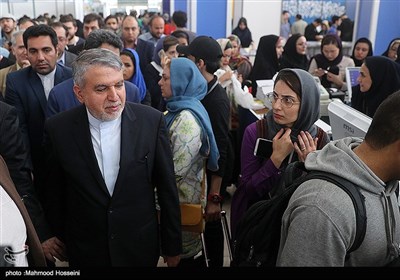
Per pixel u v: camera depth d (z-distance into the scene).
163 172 1.43
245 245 1.03
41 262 1.01
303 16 9.73
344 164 0.84
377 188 0.83
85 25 4.61
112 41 2.30
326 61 4.01
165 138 1.43
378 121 0.83
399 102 0.80
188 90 1.71
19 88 2.13
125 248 1.37
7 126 1.42
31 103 2.13
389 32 7.01
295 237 0.83
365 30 7.17
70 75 2.26
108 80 1.21
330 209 0.80
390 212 0.87
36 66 2.12
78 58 1.25
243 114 2.91
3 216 0.85
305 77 1.38
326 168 0.85
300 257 0.82
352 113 1.43
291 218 0.87
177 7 7.66
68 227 1.41
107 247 1.35
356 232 0.81
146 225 1.41
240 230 1.06
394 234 0.87
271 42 3.83
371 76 2.47
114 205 1.32
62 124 1.33
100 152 1.32
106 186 1.32
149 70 3.27
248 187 1.46
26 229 0.96
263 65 3.86
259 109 2.79
